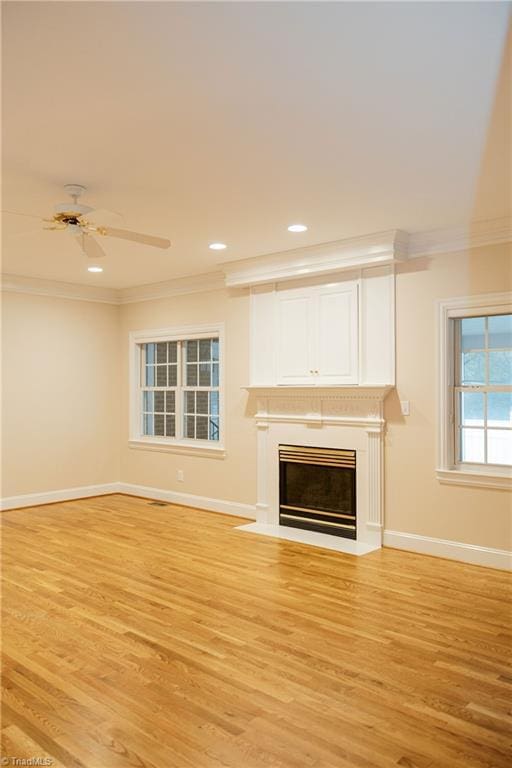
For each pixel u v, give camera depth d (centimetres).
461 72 234
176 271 630
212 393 667
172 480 696
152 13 194
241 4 189
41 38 208
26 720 245
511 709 254
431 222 446
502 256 443
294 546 509
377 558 473
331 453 539
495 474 448
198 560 470
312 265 527
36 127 281
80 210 338
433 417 479
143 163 326
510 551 441
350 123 278
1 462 655
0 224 448
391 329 497
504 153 314
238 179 351
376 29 204
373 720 245
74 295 713
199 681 278
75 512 648
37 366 684
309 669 290
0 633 333
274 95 251
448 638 325
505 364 459
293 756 221
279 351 574
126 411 750
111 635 330
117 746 227
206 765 216
